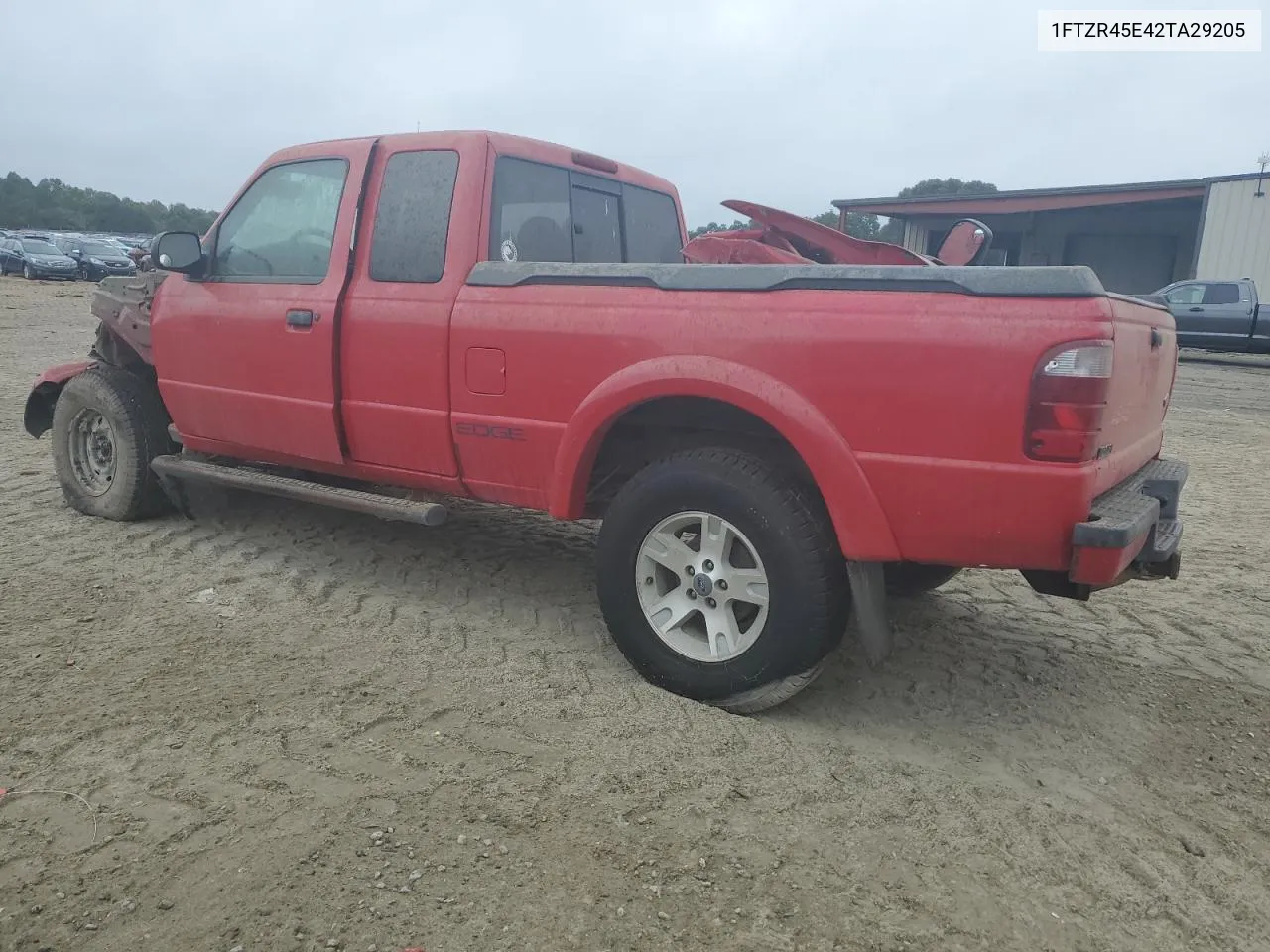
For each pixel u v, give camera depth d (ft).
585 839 8.62
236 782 9.29
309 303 14.29
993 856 8.73
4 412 29.22
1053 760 10.63
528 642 13.21
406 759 9.86
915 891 8.18
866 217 106.52
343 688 11.46
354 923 7.45
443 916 7.57
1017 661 13.38
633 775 9.70
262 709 10.82
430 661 12.37
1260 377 55.67
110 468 18.01
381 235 13.87
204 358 15.88
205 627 13.19
